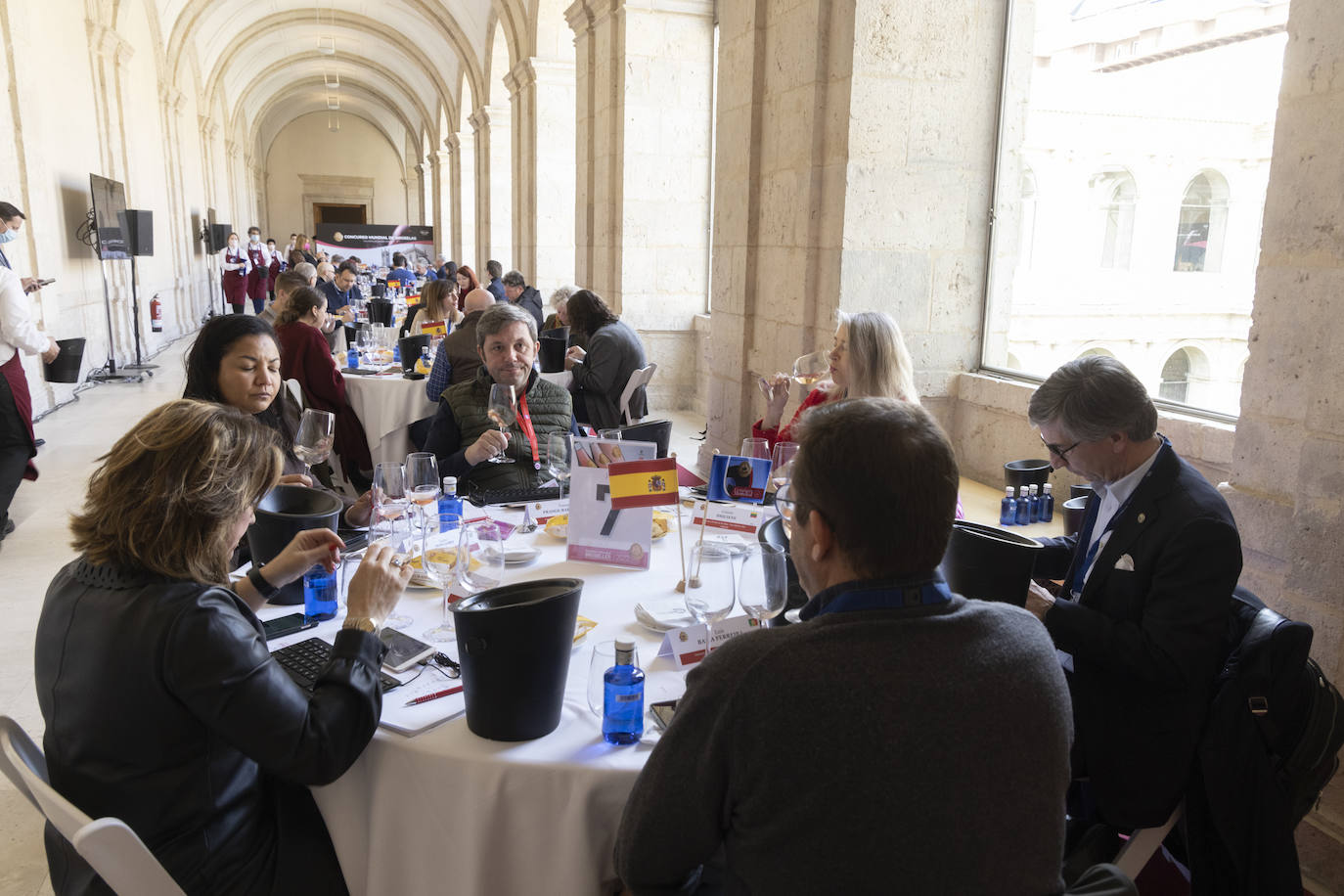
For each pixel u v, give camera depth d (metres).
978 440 4.54
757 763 1.01
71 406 8.28
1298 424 2.31
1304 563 2.28
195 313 17.06
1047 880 1.03
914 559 1.07
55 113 8.67
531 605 1.44
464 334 4.90
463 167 20.95
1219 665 1.79
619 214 8.34
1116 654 1.78
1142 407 1.84
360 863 1.58
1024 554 1.78
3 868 2.35
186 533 1.38
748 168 5.29
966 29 4.40
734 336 5.65
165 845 1.39
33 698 3.15
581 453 2.30
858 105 4.35
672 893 1.19
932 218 4.54
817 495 1.09
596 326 5.64
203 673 1.33
